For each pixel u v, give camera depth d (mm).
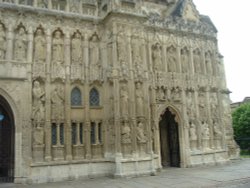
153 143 25547
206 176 21359
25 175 20391
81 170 22188
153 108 26094
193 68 29656
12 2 22594
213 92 30875
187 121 28141
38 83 22047
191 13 31609
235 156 33625
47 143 21516
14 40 22203
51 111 22328
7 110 23125
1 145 23188
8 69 21219
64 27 23875
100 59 24906
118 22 24266
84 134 23172
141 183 19094
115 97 22969
